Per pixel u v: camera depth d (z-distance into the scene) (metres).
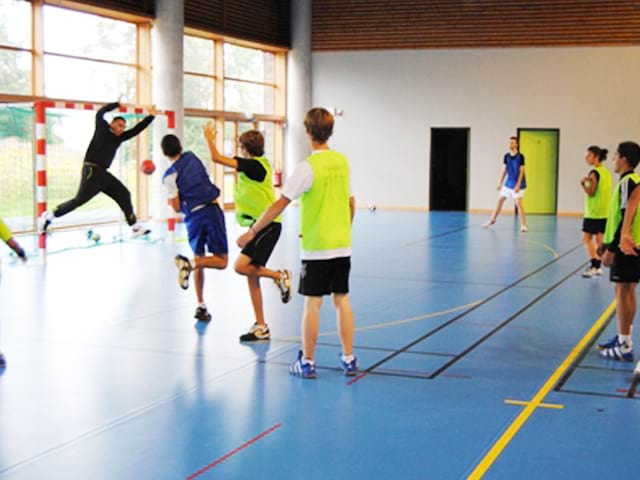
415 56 22.25
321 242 5.45
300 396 5.12
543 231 16.61
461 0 21.67
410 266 11.23
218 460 4.00
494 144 21.83
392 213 21.33
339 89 22.95
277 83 23.27
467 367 5.89
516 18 21.34
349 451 4.14
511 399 5.10
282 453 4.11
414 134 22.45
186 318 7.54
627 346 6.14
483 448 4.19
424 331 7.09
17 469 3.88
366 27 22.52
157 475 3.80
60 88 15.98
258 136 6.66
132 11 16.89
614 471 3.88
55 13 15.80
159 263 11.24
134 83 18.03
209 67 20.62
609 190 10.12
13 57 14.90
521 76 21.48
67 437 4.34
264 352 6.29
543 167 21.58
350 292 9.08
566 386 5.41
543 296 8.88
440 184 22.56
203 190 7.02
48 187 15.72
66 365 5.83
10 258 11.64
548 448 4.20
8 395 5.09
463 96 21.97
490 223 17.27
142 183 18.03
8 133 14.61
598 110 21.05
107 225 17.05
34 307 7.99
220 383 5.41
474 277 10.23
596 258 10.28
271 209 5.38
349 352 5.69
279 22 22.52
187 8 18.67
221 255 7.11
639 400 5.10
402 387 5.36
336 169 5.43
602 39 20.83
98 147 11.80
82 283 9.48
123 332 6.93
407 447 4.20
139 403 4.95
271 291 9.16
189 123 20.02
